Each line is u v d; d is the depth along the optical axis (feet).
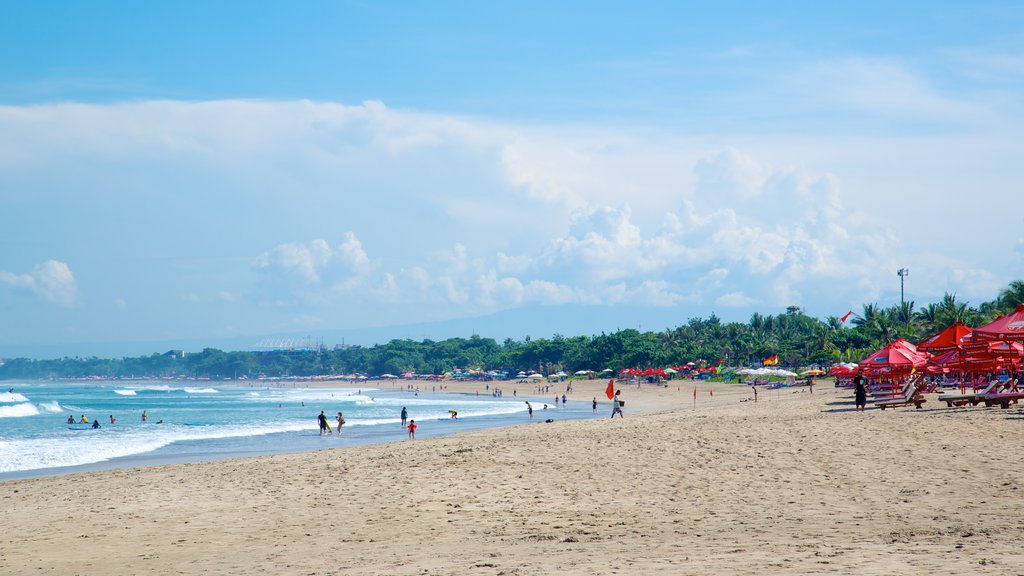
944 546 30.19
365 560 34.73
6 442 168.04
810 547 31.65
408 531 43.32
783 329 618.44
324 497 57.88
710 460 64.44
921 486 47.21
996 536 32.27
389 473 68.49
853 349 399.44
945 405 113.29
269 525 47.73
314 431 196.95
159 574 34.14
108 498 64.85
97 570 36.14
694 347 625.82
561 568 29.76
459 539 39.96
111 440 173.68
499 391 475.31
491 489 56.49
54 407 368.27
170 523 50.24
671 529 39.42
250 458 104.12
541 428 131.54
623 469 62.34
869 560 27.71
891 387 150.20
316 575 31.45
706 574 26.63
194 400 490.49
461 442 102.17
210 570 34.40
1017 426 71.56
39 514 57.98
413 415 273.13
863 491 47.01
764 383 395.34
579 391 488.02
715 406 204.23
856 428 80.53
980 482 47.16
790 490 49.19
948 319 317.01
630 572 27.76
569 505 49.01
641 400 340.59
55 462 127.13
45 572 36.40
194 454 138.62
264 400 480.23
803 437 75.51
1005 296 269.03
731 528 38.55
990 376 178.91
